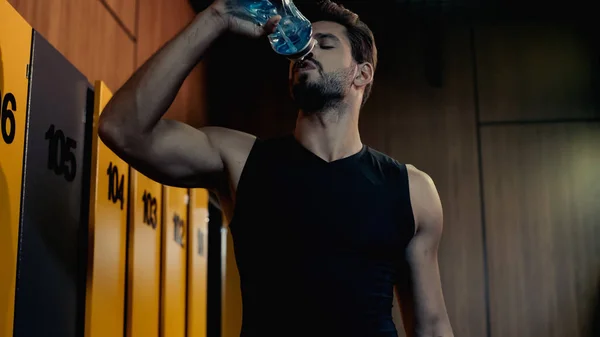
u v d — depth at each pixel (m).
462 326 4.27
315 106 1.40
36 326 1.55
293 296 1.26
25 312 1.50
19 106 1.49
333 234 1.30
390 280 1.35
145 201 2.29
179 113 3.61
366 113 4.59
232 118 4.67
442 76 4.59
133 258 2.13
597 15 4.56
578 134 4.44
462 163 4.47
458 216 4.40
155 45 3.25
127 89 1.27
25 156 1.51
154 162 1.31
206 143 1.38
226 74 4.75
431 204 1.43
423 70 4.61
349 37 1.47
